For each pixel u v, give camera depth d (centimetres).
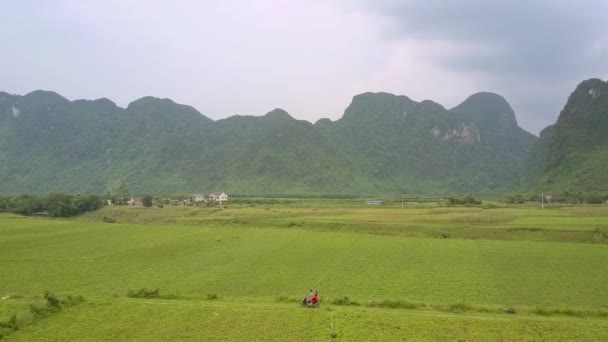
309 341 2706
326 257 5678
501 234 7506
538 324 2875
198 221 10750
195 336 2786
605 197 14325
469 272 4719
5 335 2752
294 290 3988
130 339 2756
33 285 4128
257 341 2711
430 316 3023
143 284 4194
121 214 13500
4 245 6675
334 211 12362
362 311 3127
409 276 4544
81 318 3027
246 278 4469
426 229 8188
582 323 2912
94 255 5822
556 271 4728
